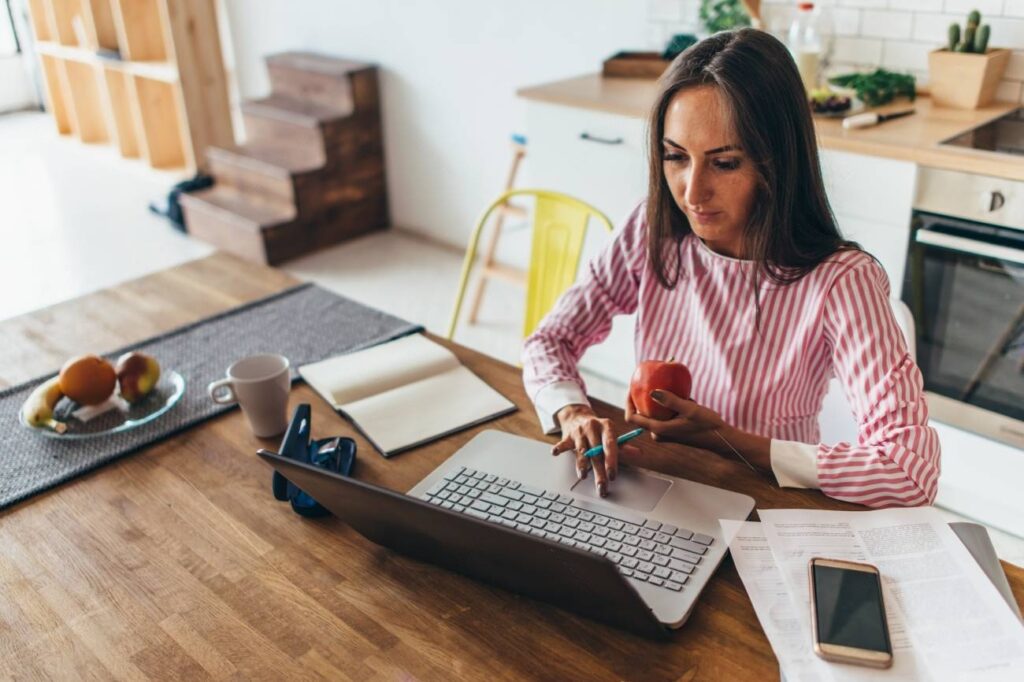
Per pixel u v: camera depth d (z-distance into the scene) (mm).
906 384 1148
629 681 832
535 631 898
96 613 951
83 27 5309
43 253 4191
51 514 1115
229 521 1091
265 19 4633
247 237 4000
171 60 4520
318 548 1037
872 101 2385
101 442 1254
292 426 1131
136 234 4414
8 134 6293
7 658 896
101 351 1494
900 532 988
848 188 2172
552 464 1153
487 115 3723
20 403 1354
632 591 801
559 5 3260
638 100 2582
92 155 5723
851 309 1195
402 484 1131
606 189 2701
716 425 1151
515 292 3684
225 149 4355
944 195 2020
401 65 3998
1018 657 805
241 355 1471
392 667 862
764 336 1286
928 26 2438
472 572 958
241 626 923
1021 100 2365
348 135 4102
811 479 1093
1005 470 2162
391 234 4359
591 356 2996
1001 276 1993
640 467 1144
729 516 1033
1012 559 2098
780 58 1105
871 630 836
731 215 1166
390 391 1338
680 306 1375
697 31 2844
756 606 894
